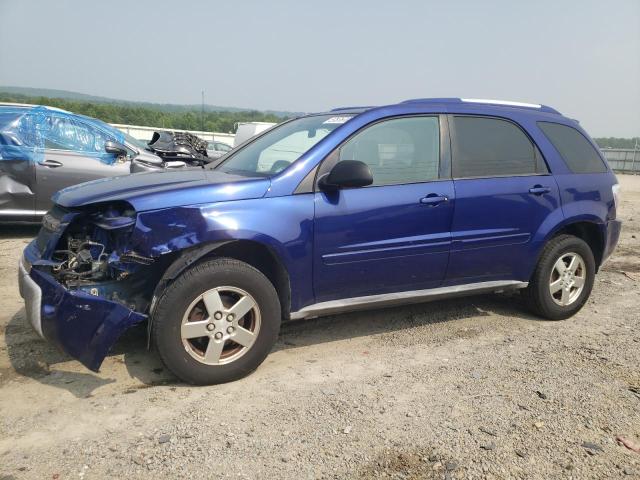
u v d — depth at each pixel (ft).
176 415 10.43
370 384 11.95
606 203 16.92
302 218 12.15
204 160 30.50
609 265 24.45
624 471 9.02
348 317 16.26
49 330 10.78
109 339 10.50
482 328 15.70
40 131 24.93
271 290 11.94
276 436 9.79
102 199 11.31
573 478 8.82
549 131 16.28
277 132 15.66
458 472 8.90
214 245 11.45
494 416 10.66
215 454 9.20
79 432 9.77
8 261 21.13
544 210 15.47
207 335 11.41
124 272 11.11
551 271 16.01
